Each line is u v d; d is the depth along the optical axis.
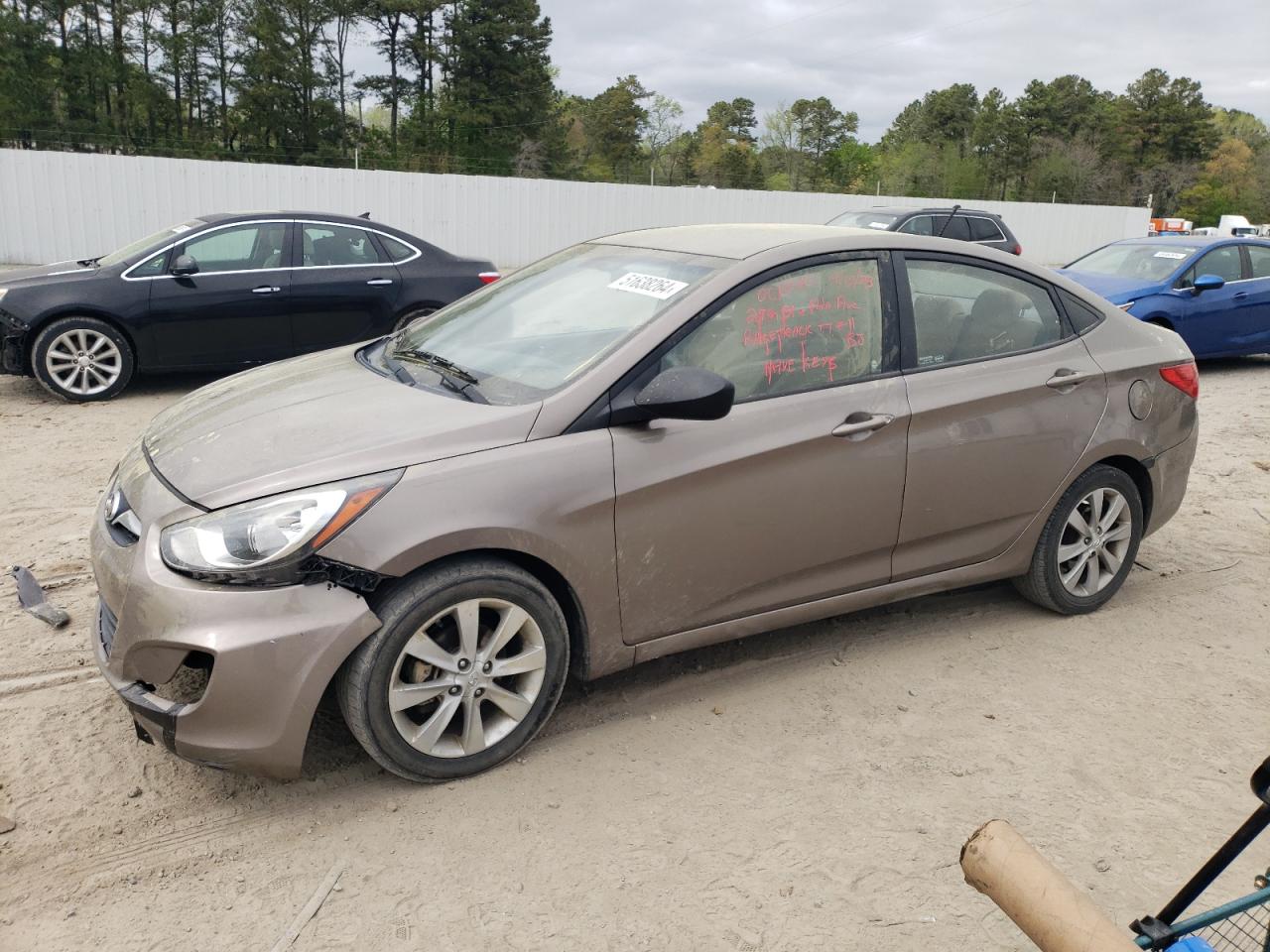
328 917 2.72
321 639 2.95
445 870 2.91
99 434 7.50
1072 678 4.14
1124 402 4.52
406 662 3.15
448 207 24.98
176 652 2.93
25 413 8.16
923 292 4.11
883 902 2.83
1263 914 2.22
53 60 56.78
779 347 3.74
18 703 3.68
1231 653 4.43
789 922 2.75
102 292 8.45
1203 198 96.50
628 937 2.67
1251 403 9.71
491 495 3.14
